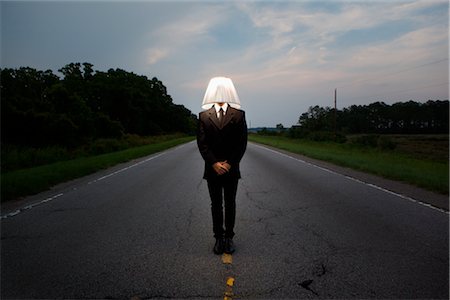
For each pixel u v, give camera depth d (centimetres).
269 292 243
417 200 577
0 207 553
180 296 240
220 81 310
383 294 238
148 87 8950
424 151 3052
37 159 1606
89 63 6981
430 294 238
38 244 359
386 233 386
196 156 1750
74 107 3712
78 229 418
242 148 316
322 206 534
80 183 827
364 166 1054
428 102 12075
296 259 307
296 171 1020
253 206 539
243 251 330
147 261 307
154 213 501
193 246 348
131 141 3588
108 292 247
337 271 279
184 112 11975
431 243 350
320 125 7456
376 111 12625
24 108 2656
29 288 255
